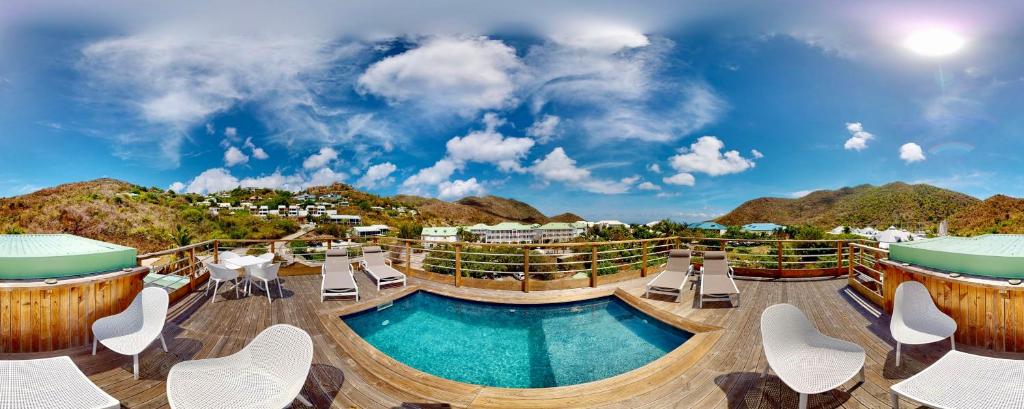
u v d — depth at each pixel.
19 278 4.01
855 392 3.12
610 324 5.75
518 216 138.12
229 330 4.84
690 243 9.95
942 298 4.38
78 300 4.10
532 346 4.91
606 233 46.81
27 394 2.29
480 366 4.34
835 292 6.96
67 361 2.51
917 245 5.18
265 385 2.69
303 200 108.44
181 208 59.38
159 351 4.11
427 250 8.25
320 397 3.09
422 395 3.14
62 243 4.55
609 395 3.13
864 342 4.30
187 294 6.79
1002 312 3.90
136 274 4.89
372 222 95.62
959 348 4.04
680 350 4.03
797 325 3.34
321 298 6.34
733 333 4.61
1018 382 2.41
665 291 6.75
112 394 3.13
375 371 3.56
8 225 44.97
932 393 2.35
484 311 6.43
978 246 4.54
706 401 3.01
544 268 12.18
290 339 2.88
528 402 3.04
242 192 111.00
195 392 2.49
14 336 3.85
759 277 8.48
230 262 7.25
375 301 6.40
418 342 5.06
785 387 3.22
